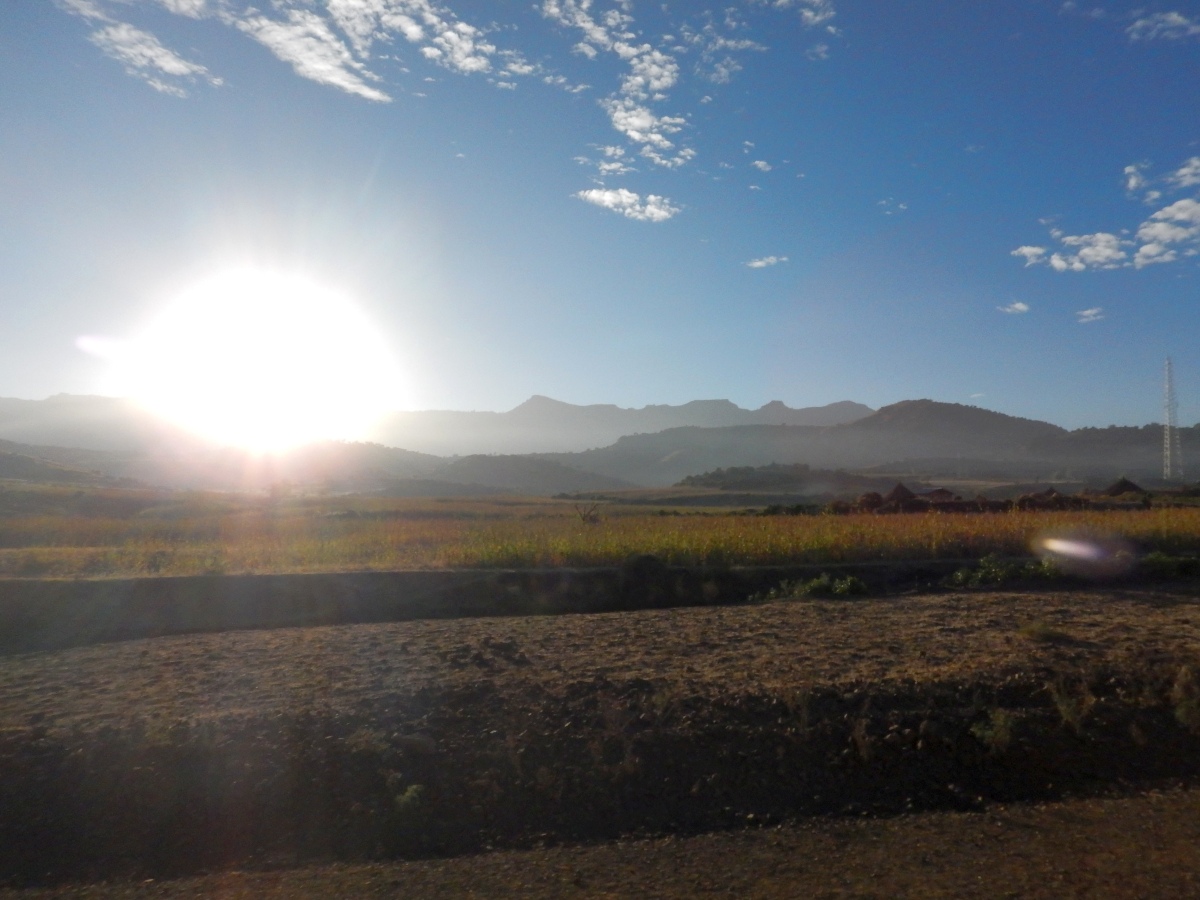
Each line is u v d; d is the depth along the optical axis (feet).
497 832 26.61
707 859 24.64
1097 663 39.11
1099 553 81.97
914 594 67.10
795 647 43.96
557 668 39.42
